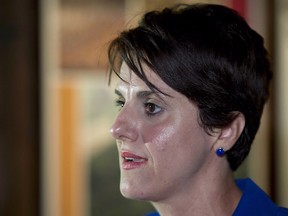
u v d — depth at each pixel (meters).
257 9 3.66
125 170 1.49
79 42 3.60
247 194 1.58
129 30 1.52
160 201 1.52
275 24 3.66
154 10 1.57
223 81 1.44
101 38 3.60
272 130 3.71
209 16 1.50
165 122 1.45
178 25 1.46
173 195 1.50
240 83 1.47
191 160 1.47
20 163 3.63
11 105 3.60
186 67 1.42
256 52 1.53
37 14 3.58
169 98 1.44
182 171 1.46
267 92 1.59
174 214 1.55
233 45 1.47
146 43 1.45
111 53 1.55
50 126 3.63
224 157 1.54
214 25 1.48
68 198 3.65
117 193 3.66
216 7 1.54
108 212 3.67
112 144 3.64
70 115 3.63
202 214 1.53
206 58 1.43
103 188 3.66
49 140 3.64
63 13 3.59
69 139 3.64
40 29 3.60
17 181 3.64
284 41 3.67
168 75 1.42
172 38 1.44
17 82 3.60
